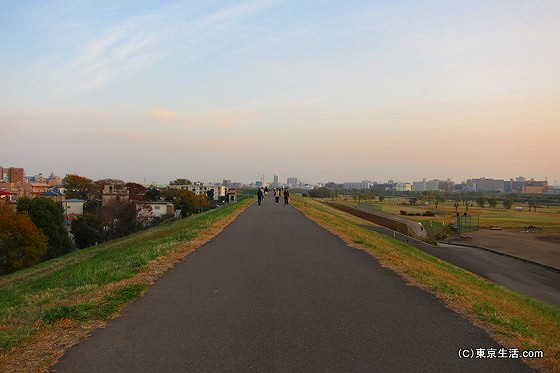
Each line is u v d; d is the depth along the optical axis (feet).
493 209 442.91
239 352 17.99
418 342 19.67
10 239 124.98
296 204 158.71
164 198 377.50
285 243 52.16
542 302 60.64
